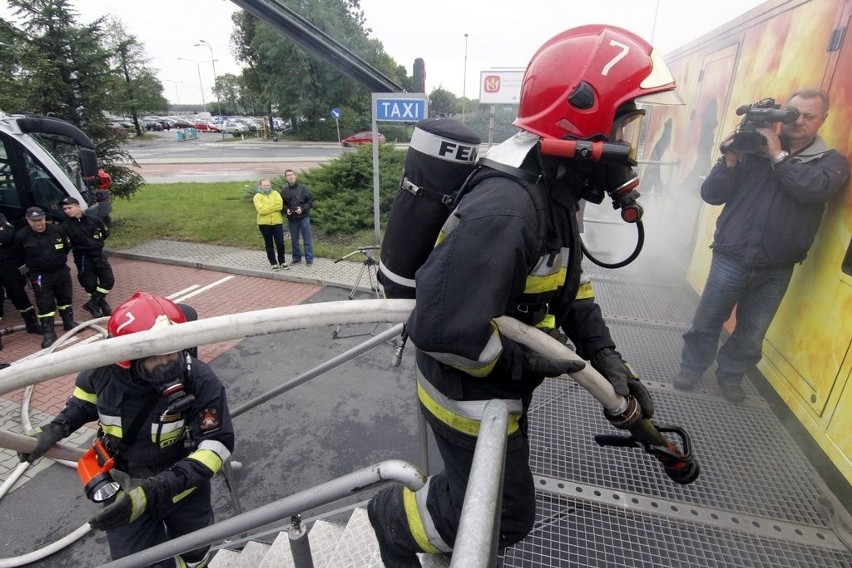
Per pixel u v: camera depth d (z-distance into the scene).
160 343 0.92
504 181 0.95
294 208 8.12
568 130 0.99
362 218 10.41
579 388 2.61
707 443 2.25
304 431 3.99
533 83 1.04
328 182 11.27
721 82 3.92
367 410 4.24
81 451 2.09
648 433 1.29
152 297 1.99
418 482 1.19
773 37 3.13
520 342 1.00
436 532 1.18
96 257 6.40
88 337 6.06
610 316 3.62
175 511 2.30
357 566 2.20
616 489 1.95
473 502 0.64
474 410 1.07
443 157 1.03
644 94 0.99
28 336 6.18
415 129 1.09
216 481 3.46
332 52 3.68
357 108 48.25
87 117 10.41
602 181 1.07
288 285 7.79
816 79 2.56
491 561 0.78
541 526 1.79
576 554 1.68
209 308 6.98
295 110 45.91
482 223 0.87
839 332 2.16
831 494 1.94
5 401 4.58
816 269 2.37
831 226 2.27
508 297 0.88
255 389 4.70
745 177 2.46
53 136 8.10
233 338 0.93
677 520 1.81
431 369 1.14
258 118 60.44
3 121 6.39
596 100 0.98
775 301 2.44
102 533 3.17
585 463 2.09
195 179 19.73
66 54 10.01
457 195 1.02
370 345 2.31
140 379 1.94
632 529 1.78
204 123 55.00
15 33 9.55
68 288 6.08
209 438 2.06
